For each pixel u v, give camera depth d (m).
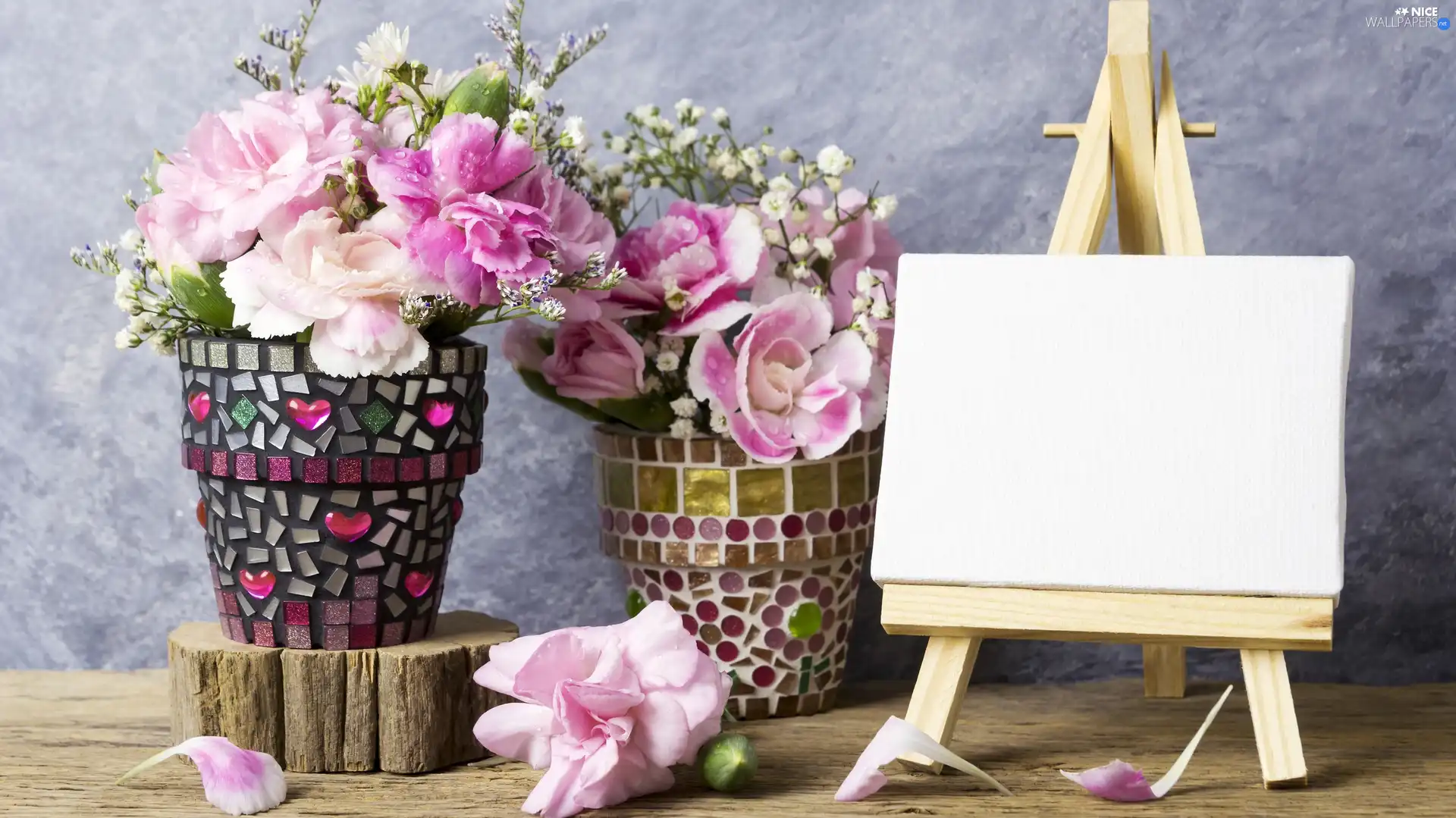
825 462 1.24
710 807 1.03
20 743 1.20
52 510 1.50
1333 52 1.43
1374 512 1.45
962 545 1.05
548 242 1.08
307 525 1.08
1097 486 1.04
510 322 1.47
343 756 1.10
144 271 1.17
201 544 1.50
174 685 1.12
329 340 1.04
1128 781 1.01
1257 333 1.04
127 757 1.16
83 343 1.48
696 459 1.23
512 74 1.44
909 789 1.07
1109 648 1.47
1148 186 1.20
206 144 1.06
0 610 1.51
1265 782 1.03
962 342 1.09
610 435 1.28
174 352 1.18
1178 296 1.06
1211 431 1.03
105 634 1.51
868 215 1.31
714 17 1.46
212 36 1.46
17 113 1.47
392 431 1.07
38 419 1.49
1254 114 1.44
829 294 1.30
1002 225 1.46
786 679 1.28
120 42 1.46
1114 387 1.05
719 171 1.35
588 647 1.06
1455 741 1.20
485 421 1.49
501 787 1.07
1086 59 1.45
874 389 1.26
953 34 1.45
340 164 1.05
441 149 1.05
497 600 1.50
